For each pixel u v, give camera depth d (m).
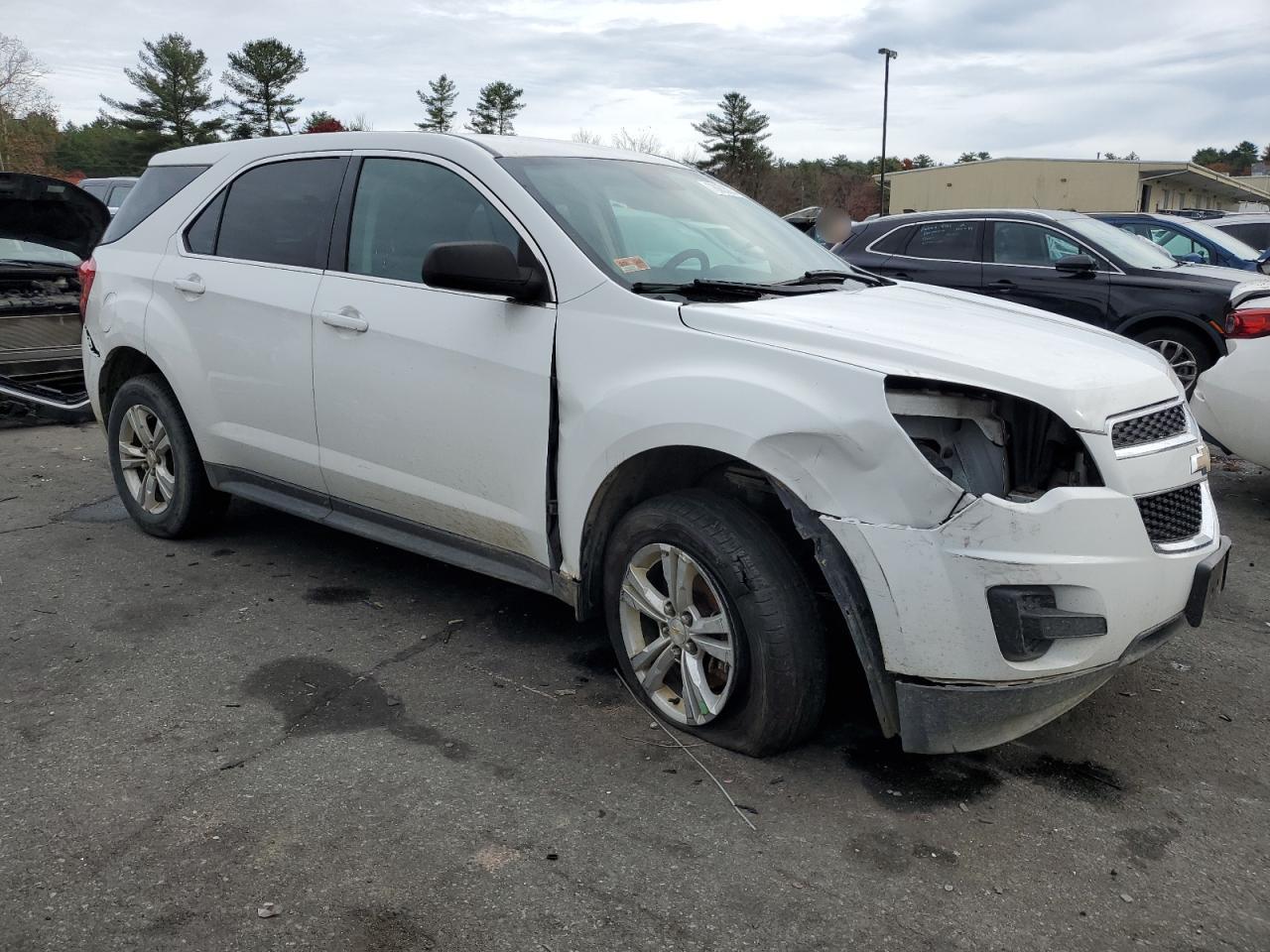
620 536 3.36
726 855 2.71
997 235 9.21
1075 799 3.03
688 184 4.37
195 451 4.91
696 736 3.30
